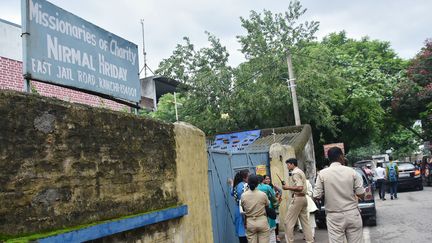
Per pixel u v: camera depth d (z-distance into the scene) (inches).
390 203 701.3
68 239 140.6
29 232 133.5
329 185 247.6
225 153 375.6
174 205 225.9
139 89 241.0
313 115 844.6
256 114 821.2
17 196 131.3
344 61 1110.4
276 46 842.2
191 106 827.4
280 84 817.5
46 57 169.3
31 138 138.4
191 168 253.1
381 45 1371.8
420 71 1202.6
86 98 446.3
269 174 501.7
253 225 292.2
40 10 168.2
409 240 381.4
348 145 1151.0
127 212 183.3
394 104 1235.2
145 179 200.7
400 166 971.3
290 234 366.9
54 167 146.3
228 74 811.4
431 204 631.8
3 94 130.4
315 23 853.8
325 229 487.2
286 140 661.3
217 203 338.3
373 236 418.6
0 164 127.2
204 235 259.8
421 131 1525.6
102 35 208.5
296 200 366.9
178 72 815.7
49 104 146.8
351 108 1051.9
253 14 867.4
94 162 165.6
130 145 191.0
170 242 215.3
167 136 227.6
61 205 147.3
